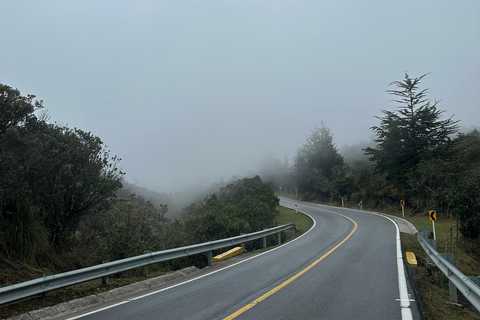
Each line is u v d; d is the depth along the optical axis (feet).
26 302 23.98
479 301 20.02
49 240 39.09
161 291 28.12
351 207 158.51
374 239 59.77
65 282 24.30
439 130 130.21
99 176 43.98
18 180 34.45
